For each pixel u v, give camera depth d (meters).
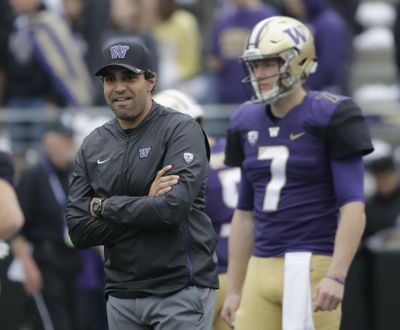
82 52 44.06
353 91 48.28
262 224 22.88
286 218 22.55
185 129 20.44
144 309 20.44
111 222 20.31
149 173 20.31
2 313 35.94
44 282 34.88
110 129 20.89
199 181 20.19
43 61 41.47
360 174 22.16
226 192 25.59
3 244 24.80
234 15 40.91
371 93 47.53
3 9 41.97
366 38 50.28
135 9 42.34
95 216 20.45
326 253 22.47
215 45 41.28
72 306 35.50
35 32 41.56
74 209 20.72
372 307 34.19
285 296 22.33
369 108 43.19
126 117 20.36
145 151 20.41
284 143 22.58
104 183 20.58
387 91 47.75
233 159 23.64
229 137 23.56
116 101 20.31
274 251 22.69
